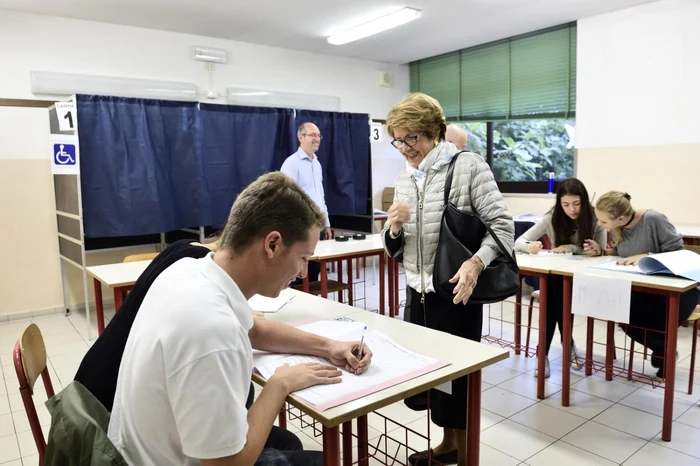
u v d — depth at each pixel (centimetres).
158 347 85
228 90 529
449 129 354
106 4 410
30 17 423
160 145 416
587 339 299
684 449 217
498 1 432
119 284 257
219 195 449
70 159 371
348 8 438
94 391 111
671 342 218
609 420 244
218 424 83
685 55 425
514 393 275
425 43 565
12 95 420
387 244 192
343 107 622
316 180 464
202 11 436
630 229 277
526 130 576
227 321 87
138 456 91
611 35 466
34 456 222
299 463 118
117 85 462
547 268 253
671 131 439
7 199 427
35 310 445
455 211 173
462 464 184
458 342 143
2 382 301
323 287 330
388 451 211
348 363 121
